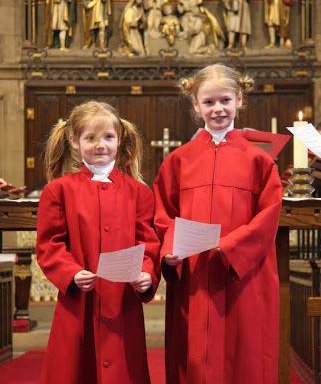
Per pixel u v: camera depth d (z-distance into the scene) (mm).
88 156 3555
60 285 3383
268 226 3422
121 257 3209
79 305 3443
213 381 3424
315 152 3980
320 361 4898
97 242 3471
